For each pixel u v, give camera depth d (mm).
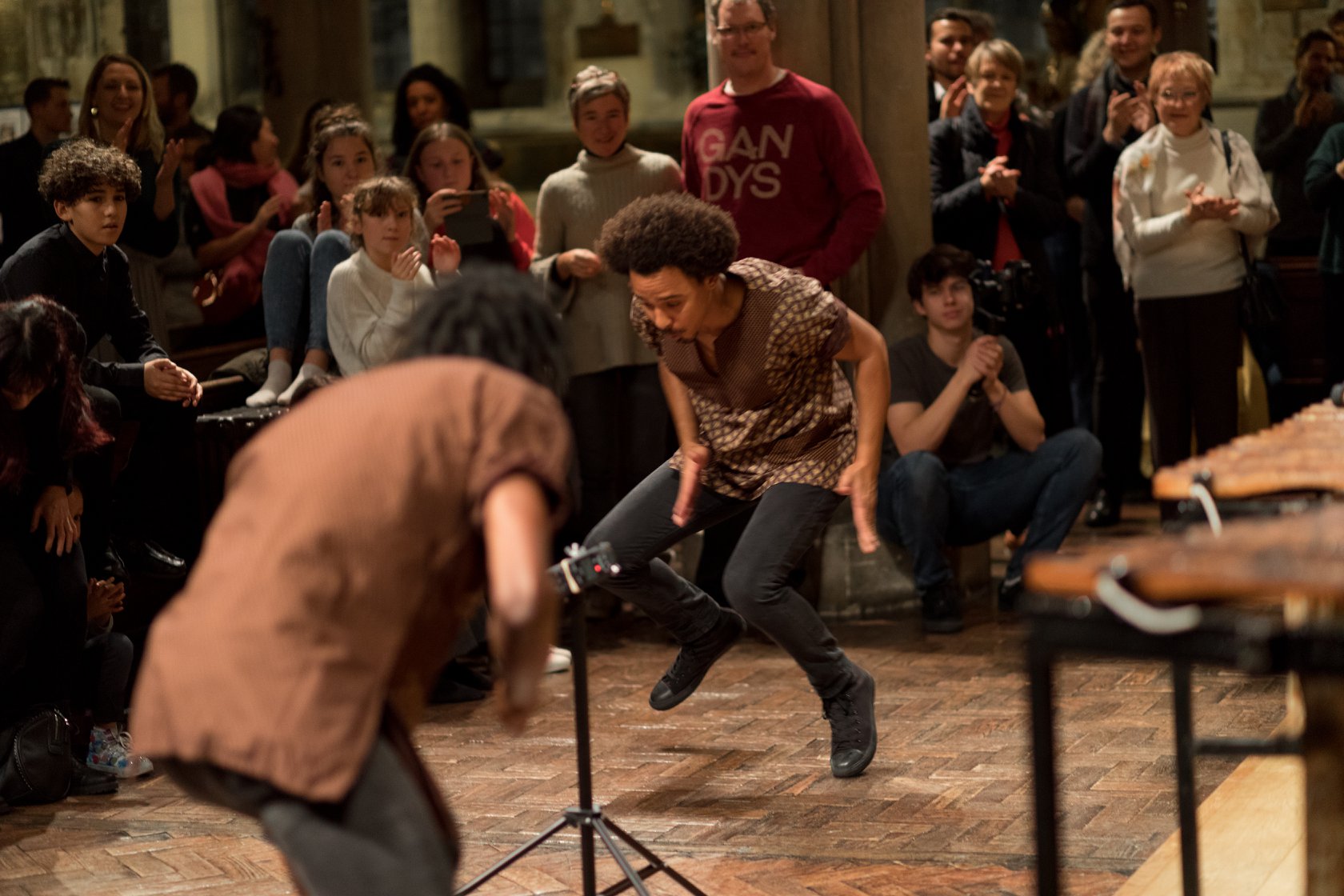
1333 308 6801
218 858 3727
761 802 3959
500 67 17812
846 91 5844
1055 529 5719
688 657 4223
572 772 4266
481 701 5039
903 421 5723
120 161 4625
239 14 14125
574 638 3018
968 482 5766
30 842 3873
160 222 5777
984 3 14594
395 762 2047
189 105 7406
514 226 5816
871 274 5980
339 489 2008
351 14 10047
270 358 5387
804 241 5531
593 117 5598
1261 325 6168
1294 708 3801
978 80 6344
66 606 4219
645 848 3111
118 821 4027
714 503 3988
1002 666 5137
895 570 5961
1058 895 2082
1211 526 2426
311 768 1942
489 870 3090
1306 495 2965
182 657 1997
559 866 3561
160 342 5852
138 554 5113
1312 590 1775
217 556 2051
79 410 4164
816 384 3883
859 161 5496
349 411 2068
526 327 2240
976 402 5746
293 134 10055
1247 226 6090
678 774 4215
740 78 5500
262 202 6945
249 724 1947
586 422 5699
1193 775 2588
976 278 5766
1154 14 6812
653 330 3797
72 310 4598
